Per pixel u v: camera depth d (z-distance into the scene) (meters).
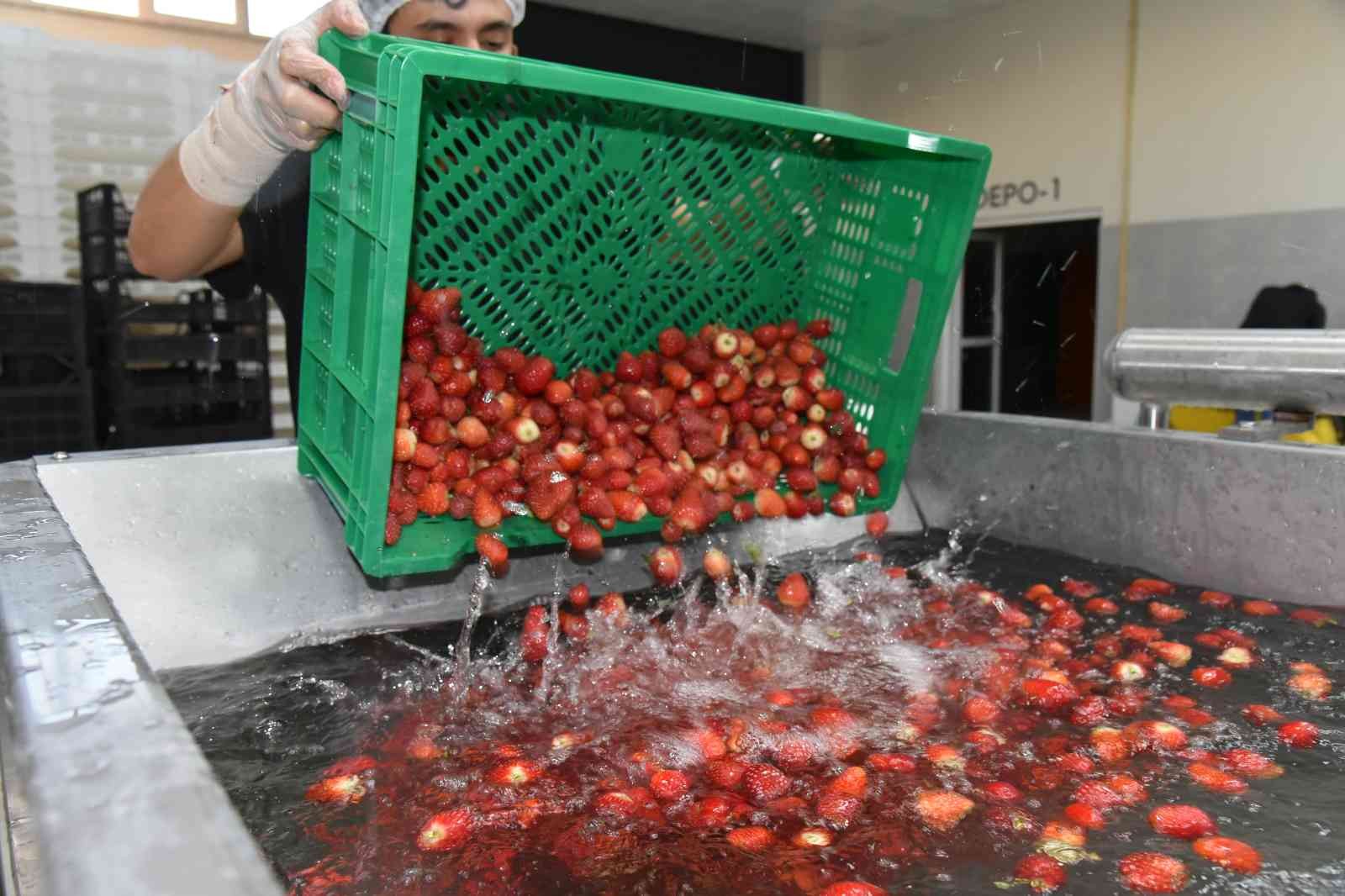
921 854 0.72
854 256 1.55
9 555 0.70
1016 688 1.03
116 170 3.67
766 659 1.12
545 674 1.07
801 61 5.82
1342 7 3.73
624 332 1.46
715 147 1.40
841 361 1.60
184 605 1.16
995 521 1.63
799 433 1.52
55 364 3.70
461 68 0.93
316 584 1.25
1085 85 4.62
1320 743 0.90
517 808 0.78
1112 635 1.19
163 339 3.81
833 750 0.90
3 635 0.51
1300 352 1.30
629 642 1.17
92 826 0.31
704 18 5.13
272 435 4.11
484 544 1.17
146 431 3.81
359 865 0.70
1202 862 0.70
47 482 1.14
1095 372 4.75
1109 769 0.85
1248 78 4.03
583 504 1.26
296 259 1.60
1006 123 4.99
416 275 1.25
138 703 0.42
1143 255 4.48
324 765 0.86
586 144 1.28
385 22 1.42
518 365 1.32
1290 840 0.73
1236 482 1.31
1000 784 0.82
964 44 5.13
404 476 1.20
